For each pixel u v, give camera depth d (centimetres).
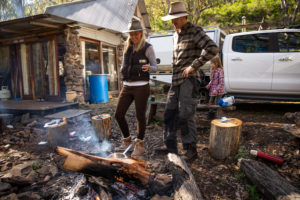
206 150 290
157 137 348
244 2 1966
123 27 779
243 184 210
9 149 300
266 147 279
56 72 661
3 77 764
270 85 451
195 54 226
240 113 488
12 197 175
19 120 440
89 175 190
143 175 189
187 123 244
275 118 423
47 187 203
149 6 1783
